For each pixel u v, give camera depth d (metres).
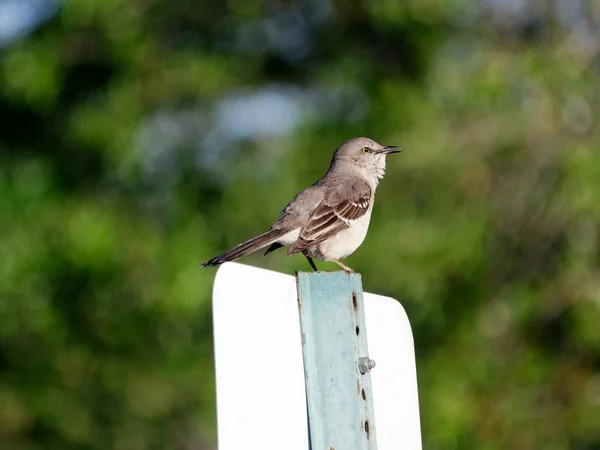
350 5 17.39
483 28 16.58
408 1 15.70
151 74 16.48
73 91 16.75
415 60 16.23
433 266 14.69
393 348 5.64
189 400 16.23
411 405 5.62
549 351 15.83
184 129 16.89
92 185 16.64
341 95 16.53
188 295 15.42
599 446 15.87
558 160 15.75
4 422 16.75
